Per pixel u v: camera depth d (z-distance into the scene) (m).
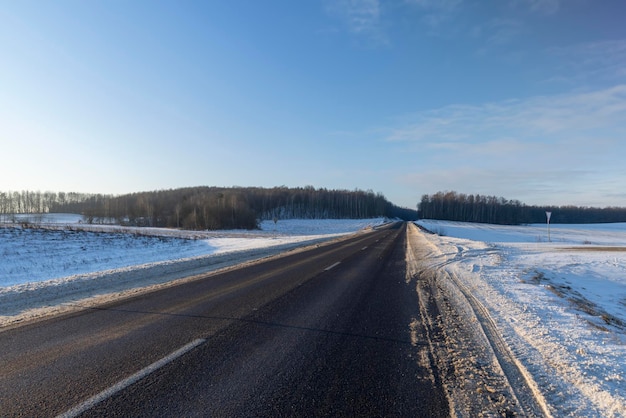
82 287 9.72
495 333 6.06
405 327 6.36
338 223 102.19
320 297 8.79
